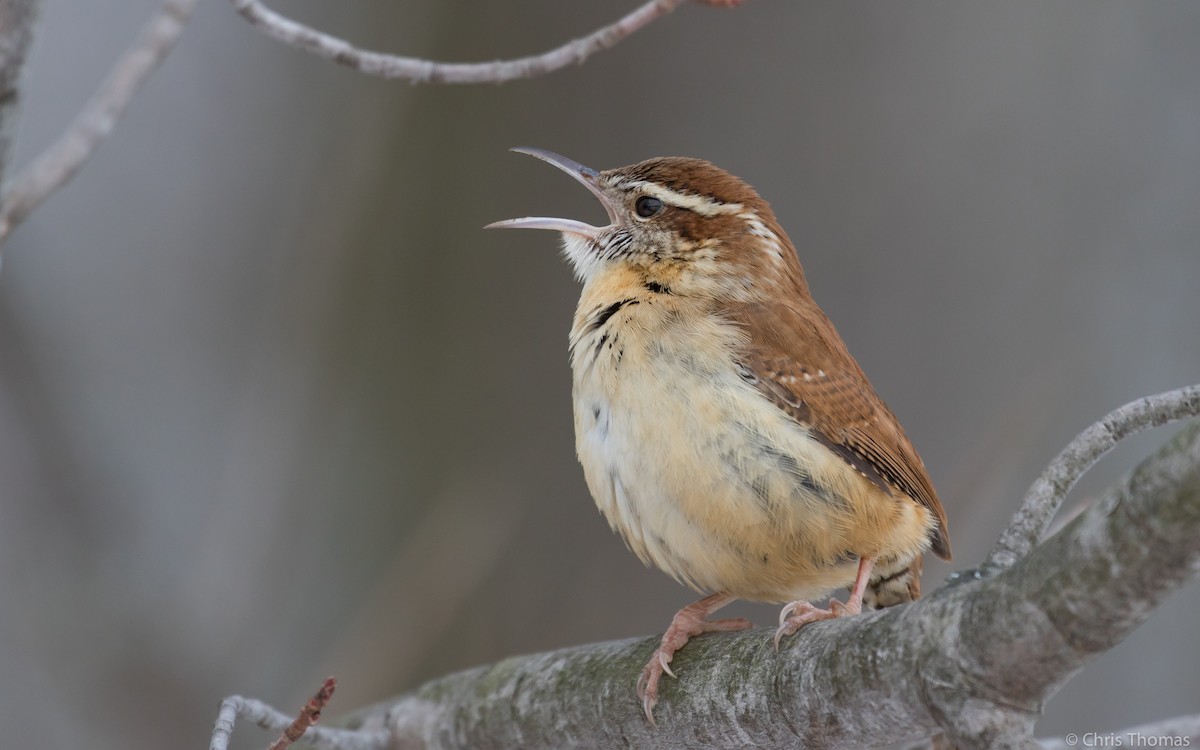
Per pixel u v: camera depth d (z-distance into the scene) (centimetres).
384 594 1073
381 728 801
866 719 544
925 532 765
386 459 1168
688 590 1098
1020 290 1107
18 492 1184
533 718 728
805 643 586
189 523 1248
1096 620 439
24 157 1394
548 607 1099
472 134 1183
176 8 599
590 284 832
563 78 1156
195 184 1412
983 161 1134
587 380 744
